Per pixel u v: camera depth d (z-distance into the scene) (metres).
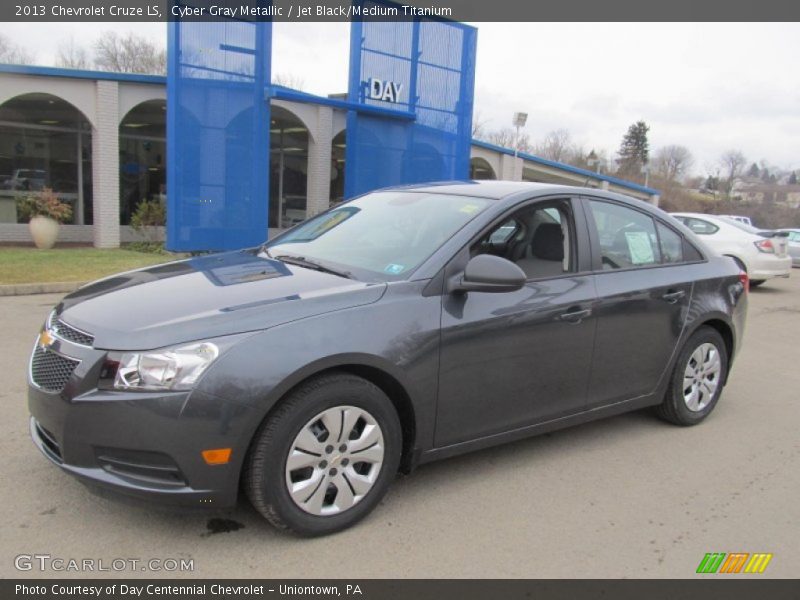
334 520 3.11
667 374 4.66
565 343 3.92
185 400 2.74
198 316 2.95
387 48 15.32
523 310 3.70
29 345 6.22
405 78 15.74
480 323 3.51
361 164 15.41
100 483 2.80
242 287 3.33
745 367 7.04
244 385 2.80
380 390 3.19
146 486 2.78
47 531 3.04
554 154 76.31
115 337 2.87
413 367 3.27
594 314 4.05
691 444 4.60
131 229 16.77
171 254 13.58
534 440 4.52
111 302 3.21
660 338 4.52
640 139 104.94
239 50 13.09
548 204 4.10
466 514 3.42
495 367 3.61
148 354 2.78
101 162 14.39
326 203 17.89
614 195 4.54
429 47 16.02
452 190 4.30
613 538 3.27
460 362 3.46
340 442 3.10
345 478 3.13
